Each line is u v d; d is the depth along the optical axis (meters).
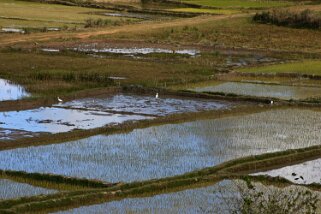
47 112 30.27
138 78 39.22
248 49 56.16
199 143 25.11
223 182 20.42
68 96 33.41
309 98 34.88
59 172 20.80
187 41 59.69
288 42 60.59
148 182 19.69
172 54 51.22
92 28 65.38
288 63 48.53
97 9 91.88
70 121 28.50
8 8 83.31
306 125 28.86
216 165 21.98
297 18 68.88
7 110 30.27
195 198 18.75
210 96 35.06
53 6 90.69
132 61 46.47
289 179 21.25
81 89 35.50
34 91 34.25
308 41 61.53
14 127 26.92
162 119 28.73
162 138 25.77
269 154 23.33
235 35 63.75
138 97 34.91
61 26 67.81
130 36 60.59
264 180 20.77
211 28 67.06
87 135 25.91
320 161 23.67
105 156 22.89
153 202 18.33
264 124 28.84
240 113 31.22
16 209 17.00
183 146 24.59
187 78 39.97
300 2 98.56
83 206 17.81
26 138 24.59
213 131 27.23
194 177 20.47
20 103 31.03
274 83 40.44
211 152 23.86
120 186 19.19
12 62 42.94
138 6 98.62
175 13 86.81
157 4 104.19
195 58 49.78
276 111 31.98
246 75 42.47
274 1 101.88
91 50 51.53
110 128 26.73
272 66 46.62
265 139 26.06
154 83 37.94
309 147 24.53
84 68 41.69
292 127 28.41
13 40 54.88
